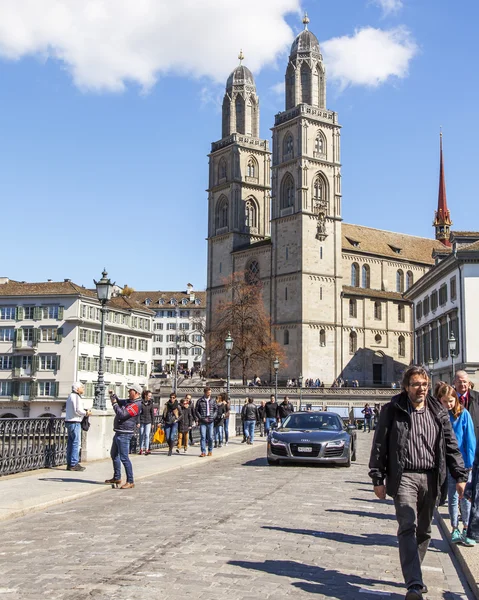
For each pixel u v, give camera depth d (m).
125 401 19.06
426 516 8.50
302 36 106.69
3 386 96.56
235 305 96.19
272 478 21.52
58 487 17.86
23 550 10.77
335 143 104.44
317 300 99.69
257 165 115.38
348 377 101.88
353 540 12.07
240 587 8.73
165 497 16.95
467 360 61.22
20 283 100.94
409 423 8.31
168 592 8.40
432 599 8.66
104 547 10.91
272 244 103.69
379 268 111.94
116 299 108.69
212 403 29.31
